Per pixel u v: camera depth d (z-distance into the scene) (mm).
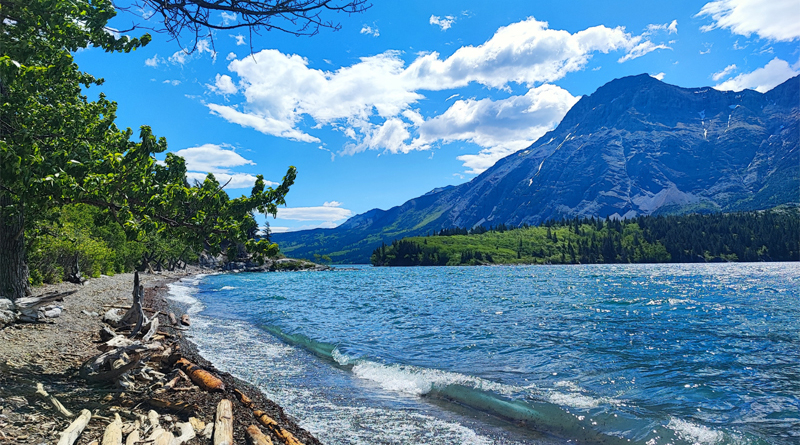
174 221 11867
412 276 124375
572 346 20188
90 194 10195
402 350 18766
